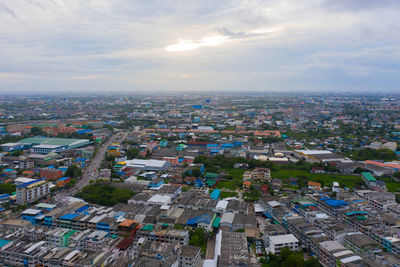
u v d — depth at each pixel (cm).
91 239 15938
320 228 18275
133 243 16088
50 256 14575
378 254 14488
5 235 16600
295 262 13962
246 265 13700
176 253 15025
